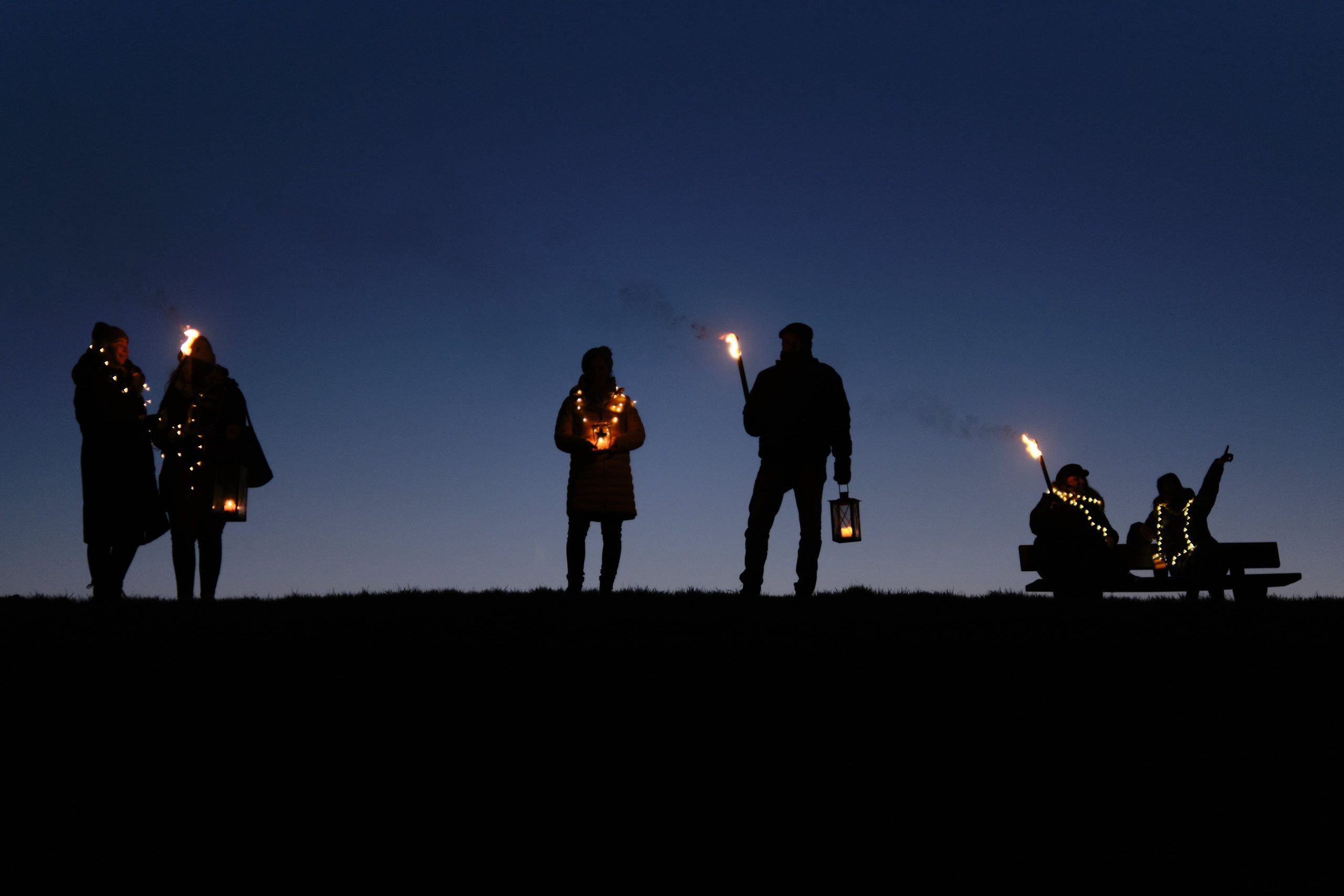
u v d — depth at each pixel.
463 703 6.05
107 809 5.07
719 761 5.59
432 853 4.87
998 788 5.44
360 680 6.31
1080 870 4.84
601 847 4.94
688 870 4.80
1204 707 6.29
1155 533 12.93
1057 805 5.31
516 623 7.47
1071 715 6.14
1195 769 5.62
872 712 6.11
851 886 4.71
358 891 4.62
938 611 8.20
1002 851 4.96
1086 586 12.34
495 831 5.02
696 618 7.73
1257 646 7.19
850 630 7.40
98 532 9.15
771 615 7.88
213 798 5.18
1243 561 12.81
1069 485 12.50
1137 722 6.09
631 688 6.27
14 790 5.19
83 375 9.17
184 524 9.59
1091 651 7.05
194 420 9.67
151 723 5.79
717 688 6.31
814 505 9.54
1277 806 5.32
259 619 7.43
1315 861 4.91
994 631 7.45
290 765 5.46
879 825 5.13
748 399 9.83
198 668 6.39
